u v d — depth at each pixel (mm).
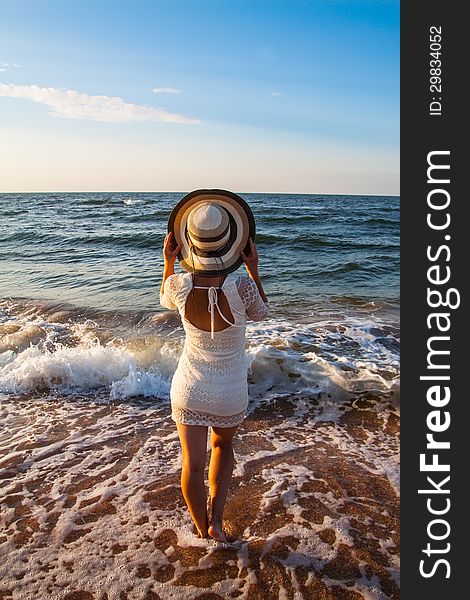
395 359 5828
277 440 4262
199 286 2631
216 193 2686
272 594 2564
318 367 5457
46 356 5723
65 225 24312
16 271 12094
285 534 3020
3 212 35719
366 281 11078
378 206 49469
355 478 3648
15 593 2570
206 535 2932
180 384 2742
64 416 4773
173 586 2621
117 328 7199
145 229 21922
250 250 2715
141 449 4109
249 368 5473
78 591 2588
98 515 3223
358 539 2975
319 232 20953
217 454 2934
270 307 8609
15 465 3859
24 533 3047
